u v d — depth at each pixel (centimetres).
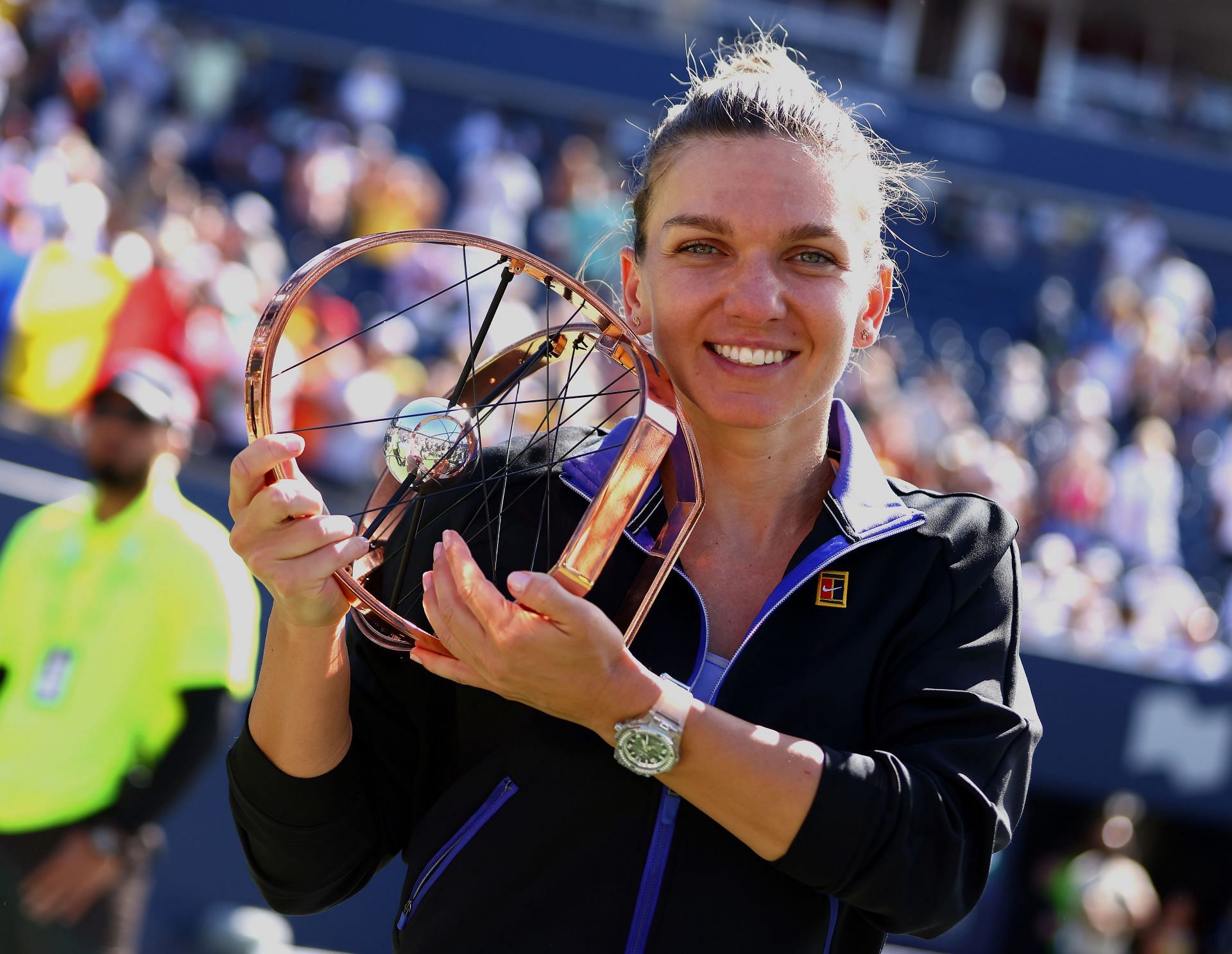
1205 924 1027
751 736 146
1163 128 2092
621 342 168
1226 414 1391
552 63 1561
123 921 414
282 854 169
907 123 1620
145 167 1060
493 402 178
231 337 819
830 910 166
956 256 1617
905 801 149
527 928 161
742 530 179
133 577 422
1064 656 803
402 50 1516
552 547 175
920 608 169
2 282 771
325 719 163
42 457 709
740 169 165
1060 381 1353
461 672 153
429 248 1225
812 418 176
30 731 414
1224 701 816
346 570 160
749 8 1900
